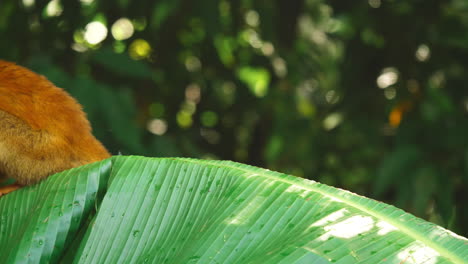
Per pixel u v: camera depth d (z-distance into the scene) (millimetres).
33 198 2531
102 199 2406
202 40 6977
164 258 2068
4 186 3557
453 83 6418
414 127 5824
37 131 3174
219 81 7172
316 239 1790
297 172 6941
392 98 6430
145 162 2475
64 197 2363
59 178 2523
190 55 7055
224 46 6934
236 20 6918
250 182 2193
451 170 5633
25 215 2479
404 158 5617
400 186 5531
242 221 1997
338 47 7297
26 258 2188
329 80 7188
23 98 3244
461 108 6391
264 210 2025
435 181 5477
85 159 3203
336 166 6879
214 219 2068
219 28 6262
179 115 7406
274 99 6820
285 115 6695
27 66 5266
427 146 5742
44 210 2324
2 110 3203
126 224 2283
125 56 5492
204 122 7426
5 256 2277
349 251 1729
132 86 6621
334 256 1718
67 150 3166
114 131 5094
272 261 1734
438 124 5750
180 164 2424
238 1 6809
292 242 1820
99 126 5098
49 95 3301
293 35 7250
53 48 6031
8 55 5863
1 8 6020
